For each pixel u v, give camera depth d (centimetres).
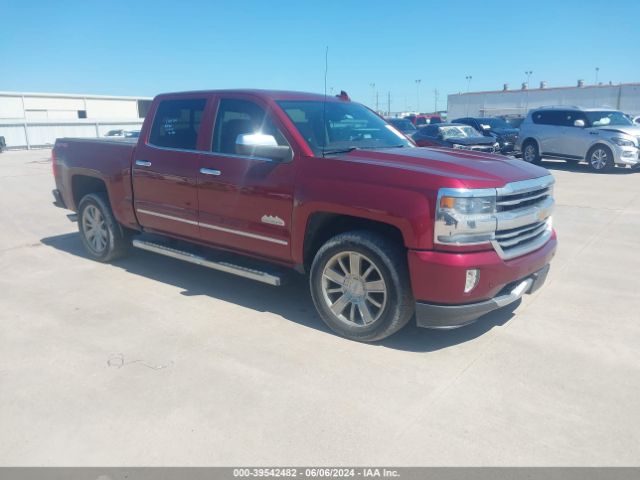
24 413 332
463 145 1511
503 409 337
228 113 503
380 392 356
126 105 6334
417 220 379
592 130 1605
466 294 383
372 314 422
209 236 518
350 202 407
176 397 349
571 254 681
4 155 3259
